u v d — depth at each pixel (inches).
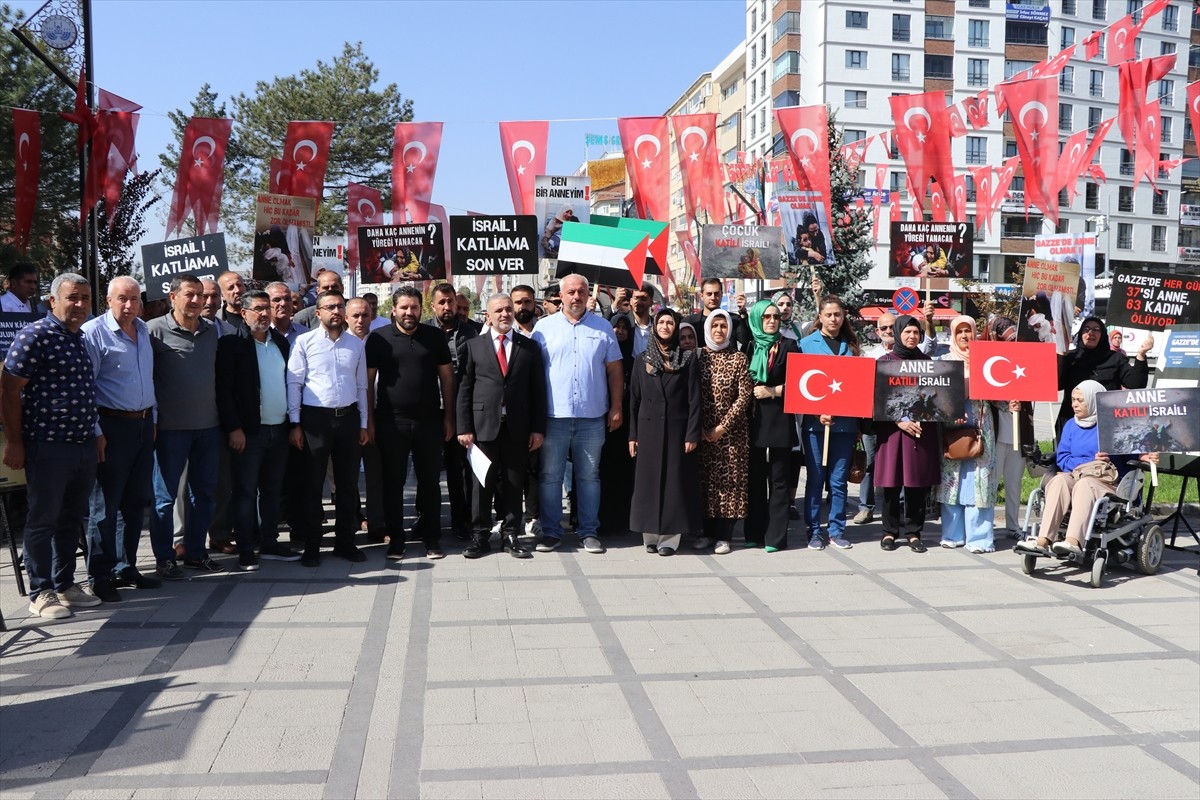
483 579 277.7
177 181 380.2
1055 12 2146.9
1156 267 2117.4
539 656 213.6
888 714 185.5
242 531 283.9
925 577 287.4
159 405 268.5
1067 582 284.5
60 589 244.5
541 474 315.6
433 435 301.6
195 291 266.8
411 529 343.3
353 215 464.4
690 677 202.7
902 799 151.9
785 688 197.6
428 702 186.9
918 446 315.0
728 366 315.0
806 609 252.8
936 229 399.2
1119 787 157.5
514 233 360.5
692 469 310.0
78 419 230.7
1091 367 354.3
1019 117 402.9
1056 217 415.5
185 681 195.0
